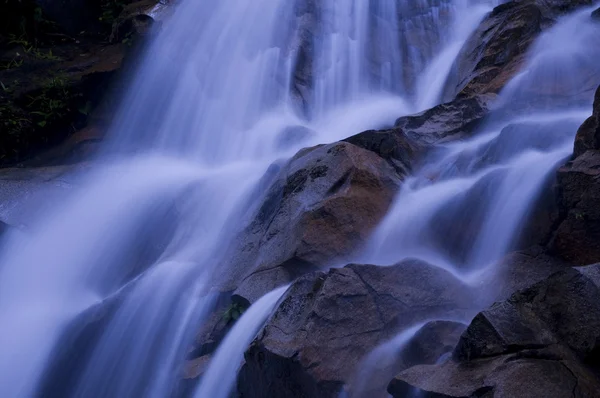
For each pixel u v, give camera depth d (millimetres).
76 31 13781
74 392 6469
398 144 6680
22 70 12062
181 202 8250
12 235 8602
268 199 6711
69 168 9961
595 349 3688
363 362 4637
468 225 5875
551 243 5344
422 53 10641
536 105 7324
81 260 8289
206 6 11703
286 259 5770
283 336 4773
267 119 10281
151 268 7109
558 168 5441
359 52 10695
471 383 3693
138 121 11297
